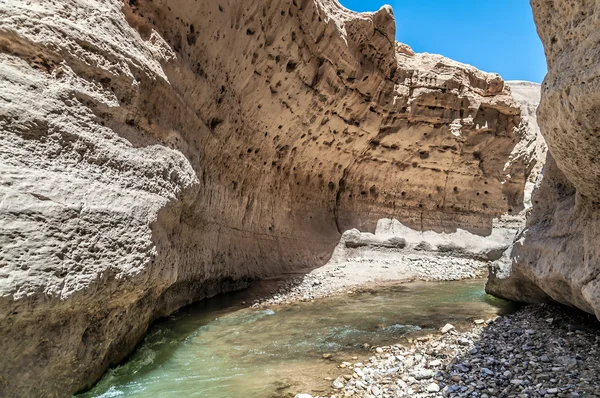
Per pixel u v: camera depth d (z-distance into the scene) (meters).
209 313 8.38
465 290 11.09
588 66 3.99
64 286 3.64
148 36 5.88
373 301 9.74
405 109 15.56
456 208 18.05
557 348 5.06
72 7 4.46
